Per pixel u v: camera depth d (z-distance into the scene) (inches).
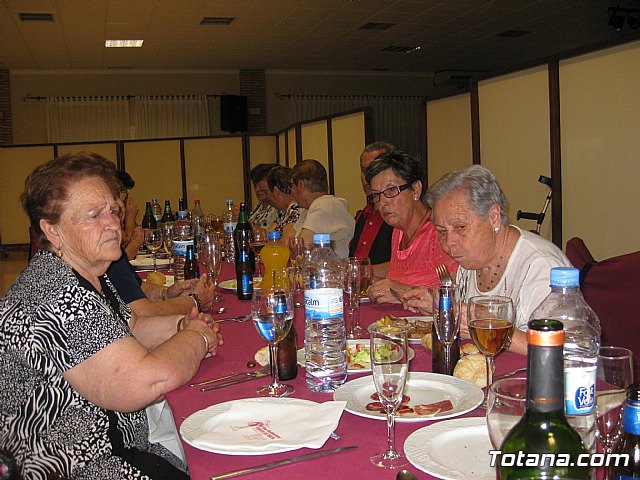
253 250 132.3
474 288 77.2
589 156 184.4
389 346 40.9
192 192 398.6
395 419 46.1
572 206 191.9
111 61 465.7
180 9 340.5
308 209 166.1
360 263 91.8
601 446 37.0
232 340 75.9
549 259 69.1
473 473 36.8
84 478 52.6
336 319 58.2
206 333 67.2
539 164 204.8
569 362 34.4
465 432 42.9
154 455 57.7
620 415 36.0
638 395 30.5
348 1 337.1
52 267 54.7
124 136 506.6
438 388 53.3
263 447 42.2
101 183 59.4
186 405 53.7
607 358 38.1
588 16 390.0
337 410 48.0
